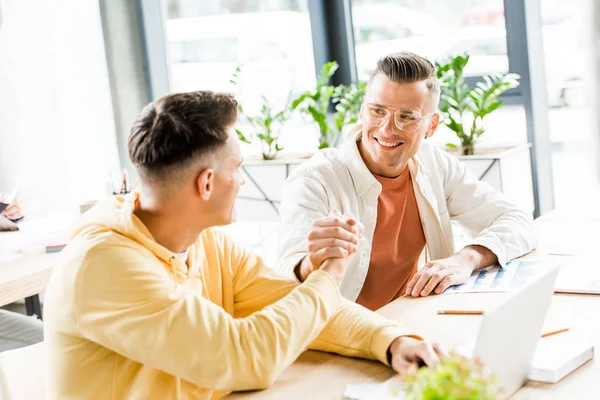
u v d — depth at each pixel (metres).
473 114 3.79
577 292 1.70
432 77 2.05
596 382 1.25
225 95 1.35
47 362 1.35
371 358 1.40
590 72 3.42
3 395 1.48
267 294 1.58
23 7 4.34
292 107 4.17
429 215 2.19
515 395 1.21
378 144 2.05
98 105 4.54
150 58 4.60
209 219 1.38
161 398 1.32
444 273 1.82
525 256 2.03
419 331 1.53
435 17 4.07
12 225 2.95
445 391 0.77
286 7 4.44
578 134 3.83
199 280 1.48
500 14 3.86
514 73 3.83
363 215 2.10
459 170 2.29
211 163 1.32
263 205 4.17
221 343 1.26
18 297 2.33
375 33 4.31
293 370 1.39
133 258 1.29
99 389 1.31
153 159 1.30
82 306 1.26
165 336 1.25
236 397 1.29
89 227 1.36
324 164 2.11
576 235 2.20
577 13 3.69
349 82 4.45
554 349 1.35
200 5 4.64
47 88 4.44
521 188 3.72
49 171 4.49
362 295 2.12
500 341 1.12
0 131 4.39
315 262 1.50
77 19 4.44
